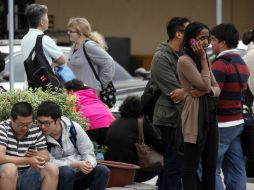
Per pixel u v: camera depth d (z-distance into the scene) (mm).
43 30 19703
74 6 54375
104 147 18609
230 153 17734
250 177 21719
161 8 55062
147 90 18281
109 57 21281
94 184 16172
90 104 19578
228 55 17297
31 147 15531
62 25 54281
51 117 15625
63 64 19750
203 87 16078
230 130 17344
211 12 54281
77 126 16078
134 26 55375
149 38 55375
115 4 55125
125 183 17609
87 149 16125
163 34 55125
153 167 18203
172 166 17969
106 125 19547
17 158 15242
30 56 19141
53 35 36312
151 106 18297
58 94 17469
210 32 17344
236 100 17359
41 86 18891
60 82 19469
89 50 21219
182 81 16375
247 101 20094
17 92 16844
